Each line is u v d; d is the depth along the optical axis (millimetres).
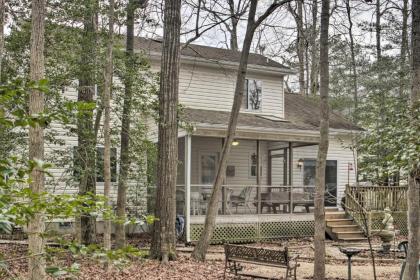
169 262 11203
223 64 19297
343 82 30531
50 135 12320
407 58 22594
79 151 11875
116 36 11836
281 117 20703
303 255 13828
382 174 6430
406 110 6441
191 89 19078
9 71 10516
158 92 12609
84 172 11375
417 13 7680
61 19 10953
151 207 15117
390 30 24797
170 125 11711
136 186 14820
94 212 2547
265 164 20781
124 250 2566
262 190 19719
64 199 2332
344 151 21516
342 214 18219
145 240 15398
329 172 21219
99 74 11461
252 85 20375
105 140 10086
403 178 7664
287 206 18141
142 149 12742
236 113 12625
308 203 18250
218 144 19969
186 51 19656
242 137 16688
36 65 7055
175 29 11828
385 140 6547
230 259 9852
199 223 15781
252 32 12555
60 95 11945
